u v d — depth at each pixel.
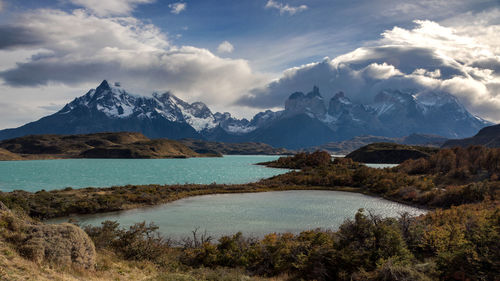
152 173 174.00
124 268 20.41
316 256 22.88
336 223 49.28
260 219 51.94
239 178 144.62
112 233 29.39
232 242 29.28
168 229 44.50
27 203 52.81
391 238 22.77
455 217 33.78
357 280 19.22
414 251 25.22
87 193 72.50
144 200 68.25
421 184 87.94
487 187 63.69
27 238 16.19
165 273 20.42
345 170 129.62
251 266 25.47
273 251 26.36
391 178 99.00
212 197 79.38
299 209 61.69
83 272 16.42
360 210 26.48
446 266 18.30
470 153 134.62
